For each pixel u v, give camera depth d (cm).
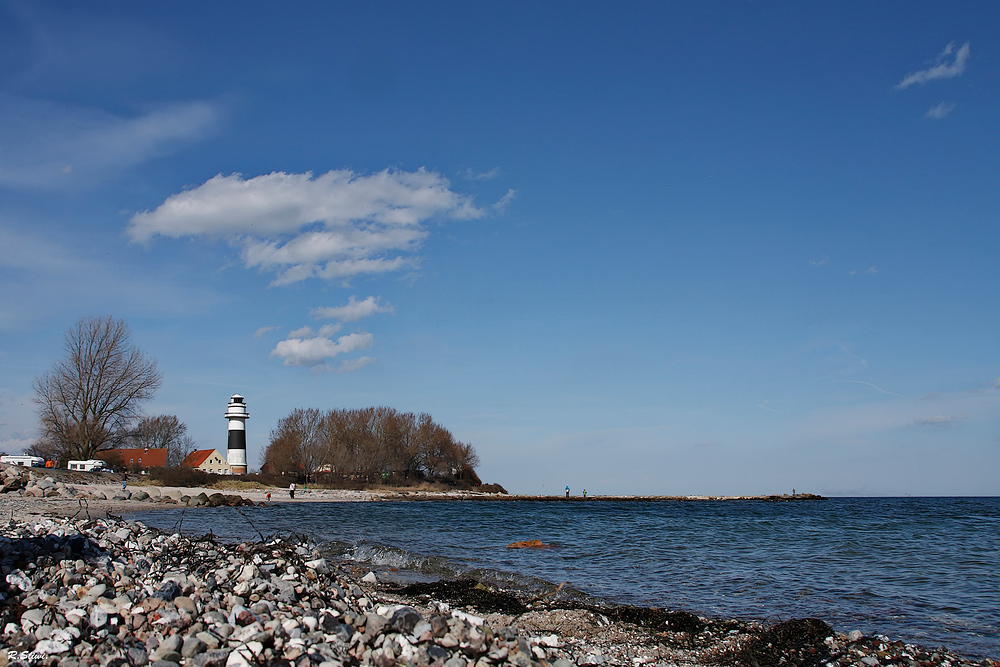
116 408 7588
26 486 5150
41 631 831
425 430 13538
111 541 1360
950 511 8694
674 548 3127
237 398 10350
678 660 1149
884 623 1491
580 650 1186
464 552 2806
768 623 1431
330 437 11869
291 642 854
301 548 1573
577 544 3303
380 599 1466
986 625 1478
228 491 8019
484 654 888
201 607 952
